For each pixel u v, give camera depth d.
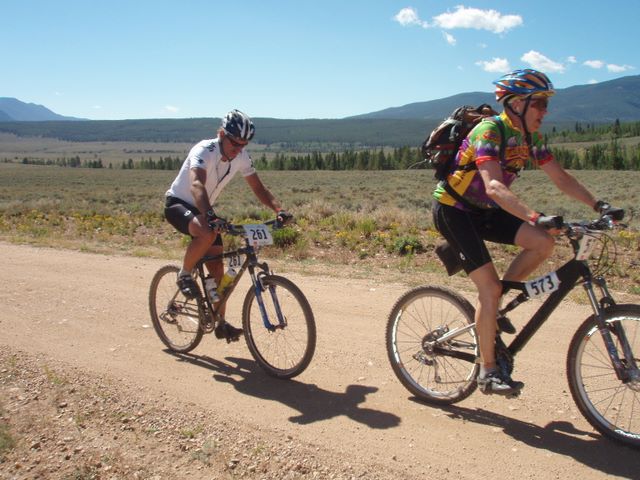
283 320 4.39
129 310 6.38
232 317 6.04
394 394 4.14
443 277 7.80
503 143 3.37
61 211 23.86
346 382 4.38
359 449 3.36
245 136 4.34
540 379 4.27
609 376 4.12
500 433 3.52
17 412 3.95
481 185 3.50
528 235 3.46
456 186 3.55
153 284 5.27
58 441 3.59
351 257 10.12
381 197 38.31
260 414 3.84
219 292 4.64
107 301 6.76
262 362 4.56
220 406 3.96
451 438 3.47
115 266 8.98
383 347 5.10
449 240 3.65
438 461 3.21
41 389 4.28
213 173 4.51
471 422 3.67
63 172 120.44
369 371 4.57
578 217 21.34
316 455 3.30
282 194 44.22
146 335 5.56
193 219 4.48
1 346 5.17
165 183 74.44
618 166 95.62
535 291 3.45
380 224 14.07
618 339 3.28
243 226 4.38
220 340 5.38
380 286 7.39
